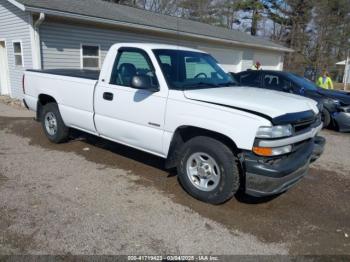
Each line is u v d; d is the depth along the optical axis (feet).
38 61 31.22
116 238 9.53
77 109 16.25
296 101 12.16
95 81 15.06
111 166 15.44
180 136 12.38
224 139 11.33
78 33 34.60
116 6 50.75
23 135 20.76
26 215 10.61
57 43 32.81
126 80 13.99
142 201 11.94
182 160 12.31
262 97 11.95
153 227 10.21
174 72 13.08
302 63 116.57
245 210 11.59
